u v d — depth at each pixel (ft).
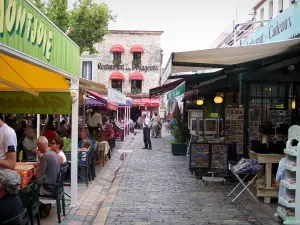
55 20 68.80
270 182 24.02
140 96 124.57
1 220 12.22
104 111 72.13
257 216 21.27
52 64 16.16
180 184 30.48
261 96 31.40
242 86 29.53
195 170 32.99
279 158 23.72
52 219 20.03
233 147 32.68
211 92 52.11
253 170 23.59
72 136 23.02
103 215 21.33
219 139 34.01
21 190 15.56
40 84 22.71
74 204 22.97
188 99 62.54
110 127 54.75
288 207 19.04
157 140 76.43
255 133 30.14
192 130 39.01
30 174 18.70
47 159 19.13
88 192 27.17
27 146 27.53
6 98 23.36
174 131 51.31
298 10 21.29
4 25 10.68
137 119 124.57
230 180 31.60
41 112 23.18
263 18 65.51
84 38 78.33
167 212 22.18
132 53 125.08
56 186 19.24
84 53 124.06
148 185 30.09
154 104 122.11
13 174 12.78
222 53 21.66
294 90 31.09
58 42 17.26
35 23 13.56
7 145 14.73
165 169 38.17
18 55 11.79
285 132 27.40
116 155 49.88
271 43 20.24
